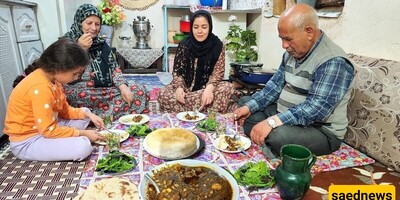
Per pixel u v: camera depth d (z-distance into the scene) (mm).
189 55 2299
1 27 2055
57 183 1041
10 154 1302
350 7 1778
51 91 1247
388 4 1482
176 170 1012
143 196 854
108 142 1263
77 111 1521
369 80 1400
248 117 1566
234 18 3402
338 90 1242
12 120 1255
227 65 3631
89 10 1979
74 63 1229
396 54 1454
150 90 3115
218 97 2170
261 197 941
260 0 3264
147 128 1451
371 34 1614
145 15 4133
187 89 2352
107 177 1057
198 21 2164
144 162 1157
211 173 1001
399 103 1233
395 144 1230
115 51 3748
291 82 1452
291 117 1274
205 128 1515
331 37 1996
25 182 1047
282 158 911
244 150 1272
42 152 1208
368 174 1194
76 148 1183
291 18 1244
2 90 1958
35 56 2680
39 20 2934
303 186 867
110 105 2111
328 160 1300
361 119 1409
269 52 3115
